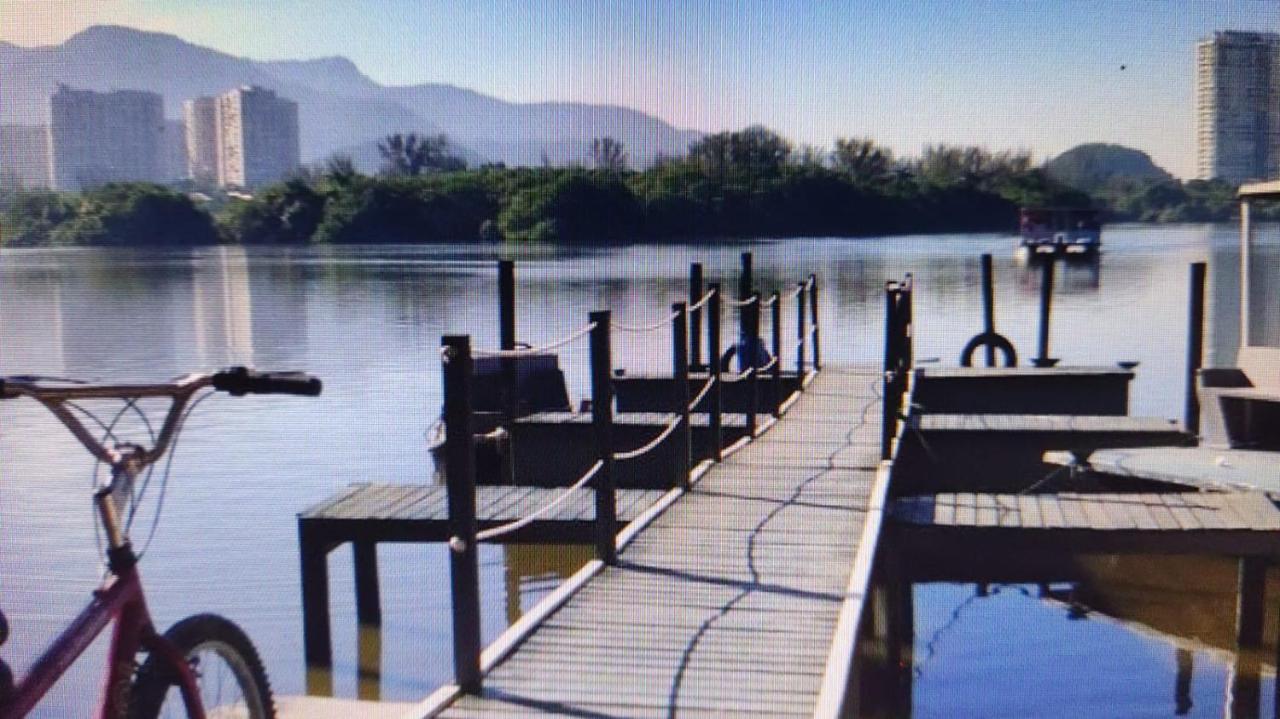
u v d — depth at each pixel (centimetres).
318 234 5016
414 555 884
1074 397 1182
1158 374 1841
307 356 2069
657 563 564
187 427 1398
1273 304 979
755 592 519
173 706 297
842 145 5397
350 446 1302
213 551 880
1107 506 713
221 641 294
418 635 710
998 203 5944
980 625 759
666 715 391
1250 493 736
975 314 2684
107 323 2594
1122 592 820
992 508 711
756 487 730
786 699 404
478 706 399
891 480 746
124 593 269
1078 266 4159
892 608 679
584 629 473
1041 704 634
